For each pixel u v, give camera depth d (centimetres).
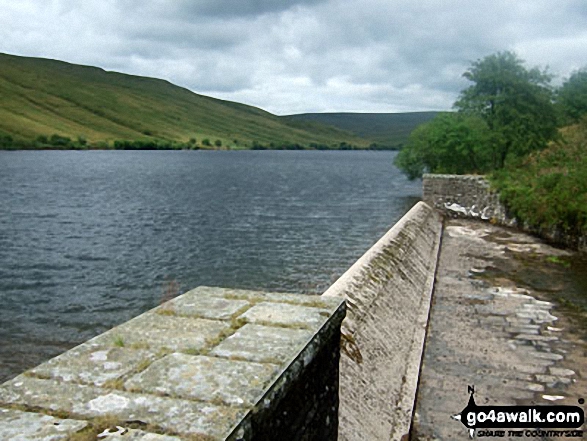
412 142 4591
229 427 201
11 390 224
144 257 2628
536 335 1080
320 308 347
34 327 1753
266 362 260
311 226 3534
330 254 2667
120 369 246
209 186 6631
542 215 2186
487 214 2697
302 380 287
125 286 2173
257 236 3166
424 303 1250
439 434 721
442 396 825
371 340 834
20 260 2556
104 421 202
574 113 4928
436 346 1023
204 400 221
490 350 1002
